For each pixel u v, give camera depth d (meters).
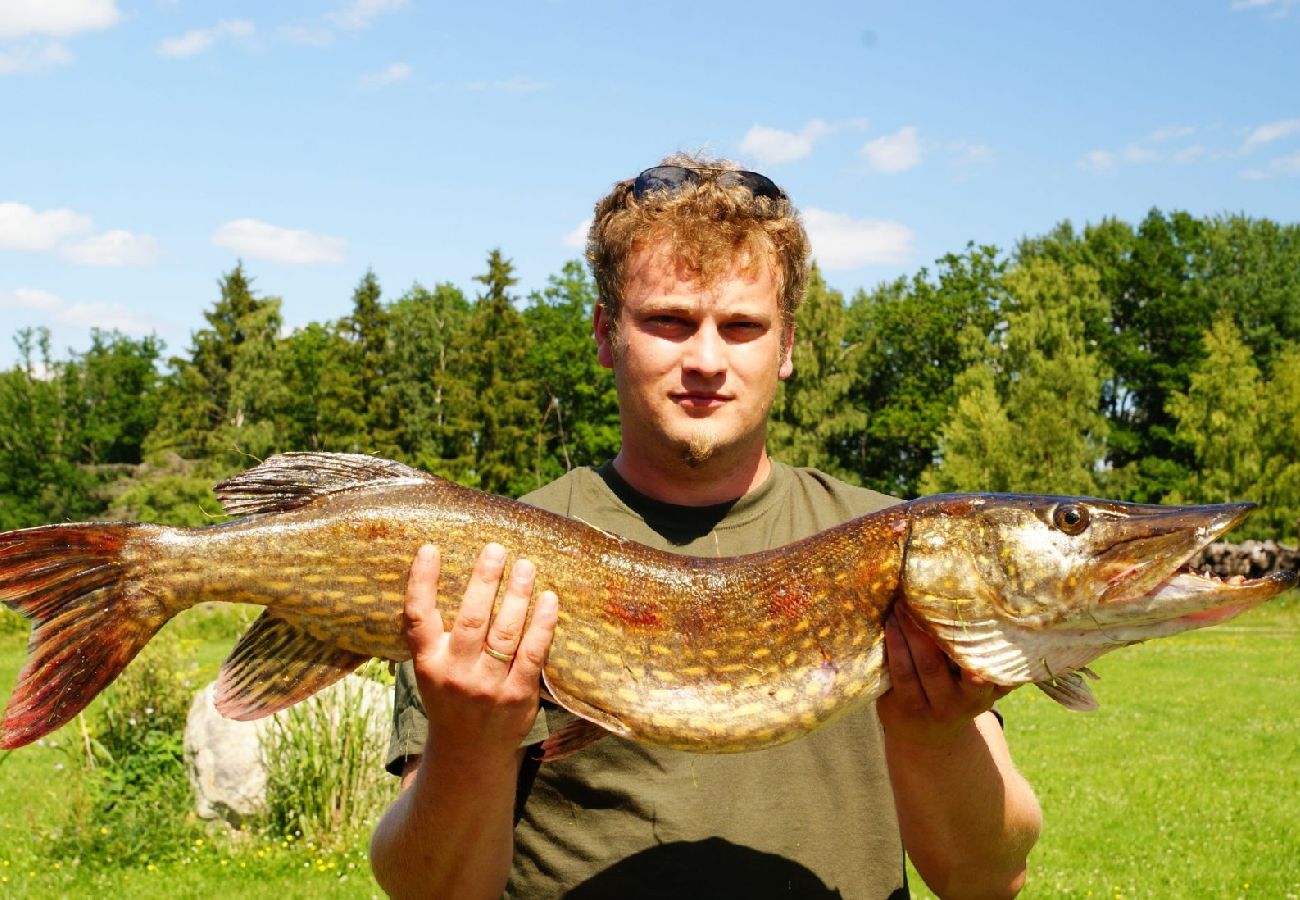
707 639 2.72
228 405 64.56
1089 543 2.65
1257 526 43.59
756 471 3.00
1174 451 57.56
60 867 8.66
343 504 2.67
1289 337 63.19
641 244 2.77
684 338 2.76
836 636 2.71
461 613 2.40
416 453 60.00
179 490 46.25
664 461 2.87
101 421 74.62
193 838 9.27
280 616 2.68
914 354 60.22
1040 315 51.03
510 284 56.78
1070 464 46.72
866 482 59.69
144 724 10.30
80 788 9.36
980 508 2.71
